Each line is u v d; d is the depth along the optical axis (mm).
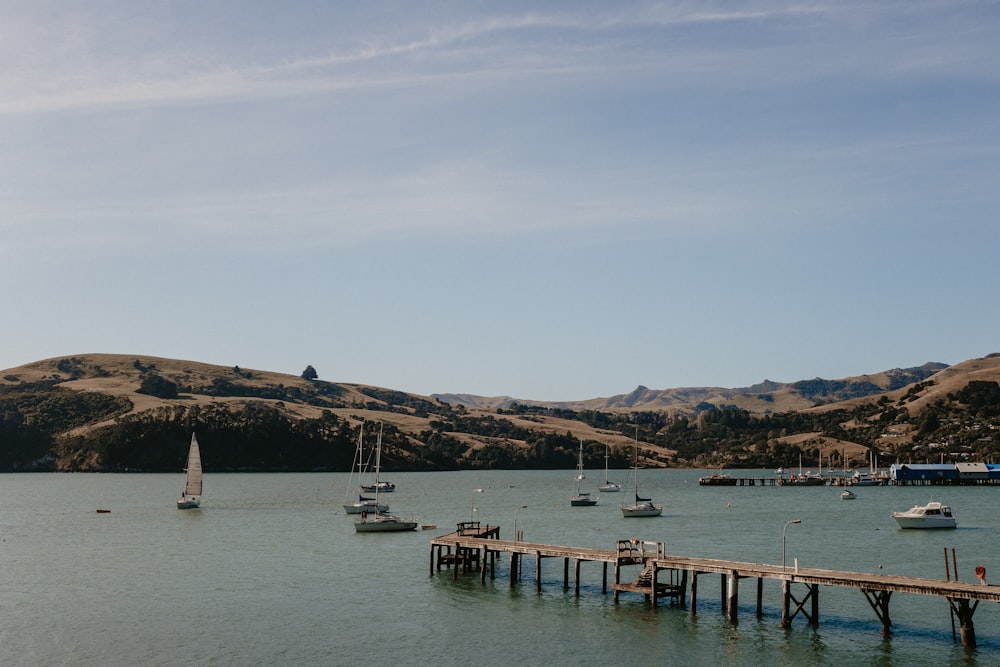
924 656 61531
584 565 99625
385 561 101875
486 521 157250
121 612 74750
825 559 105125
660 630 68188
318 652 62969
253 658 61531
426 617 72812
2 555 108562
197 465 183625
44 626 69875
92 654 62188
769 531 138875
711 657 61656
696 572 72812
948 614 73500
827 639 65625
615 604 76750
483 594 81750
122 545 118125
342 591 83375
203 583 87938
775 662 60531
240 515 164125
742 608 75875
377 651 63312
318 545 116750
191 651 63031
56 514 166375
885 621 66312
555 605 77000
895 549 114625
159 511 173000
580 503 197625
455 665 60250
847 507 192625
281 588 85125
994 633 67312
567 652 63000
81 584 87625
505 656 62156
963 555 108750
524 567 97688
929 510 142375
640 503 192875
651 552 78312
